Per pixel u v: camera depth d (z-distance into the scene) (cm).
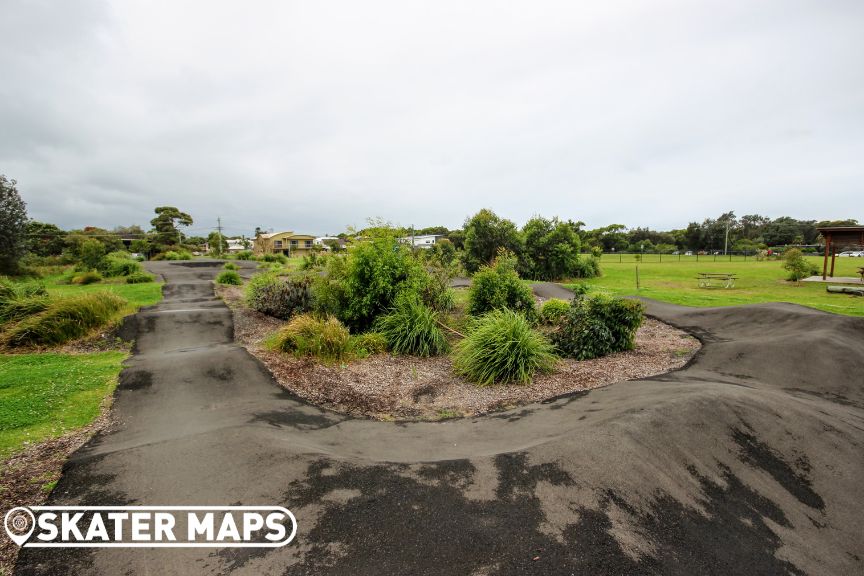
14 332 786
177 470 348
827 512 331
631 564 255
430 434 449
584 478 331
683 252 7256
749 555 277
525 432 443
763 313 936
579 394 566
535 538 272
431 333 801
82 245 2389
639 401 479
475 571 246
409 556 258
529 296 979
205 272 2491
